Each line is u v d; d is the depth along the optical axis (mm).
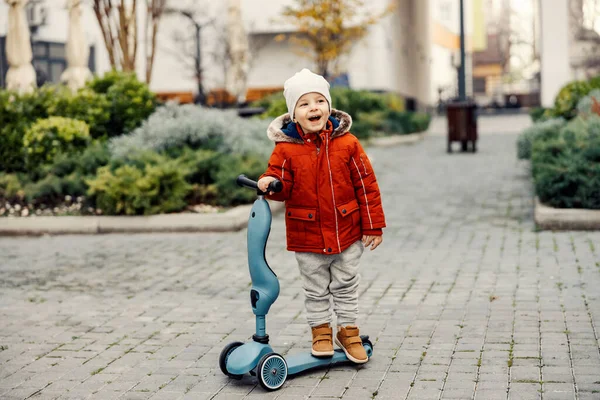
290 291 6867
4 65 22797
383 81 29266
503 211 10656
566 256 7785
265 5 29516
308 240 4637
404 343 5277
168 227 9844
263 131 12844
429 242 8836
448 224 9883
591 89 15180
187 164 10930
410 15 38000
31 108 12734
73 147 11953
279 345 5336
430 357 4965
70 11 15984
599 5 27766
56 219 10008
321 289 4766
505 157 17469
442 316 5906
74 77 15859
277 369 4488
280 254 8422
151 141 11820
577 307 6004
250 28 29344
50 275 7742
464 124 18984
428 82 45031
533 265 7496
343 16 23641
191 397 4430
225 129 12156
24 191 10883
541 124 14227
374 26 28859
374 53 29031
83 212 10477
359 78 29266
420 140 24422
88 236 9797
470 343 5215
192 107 12828
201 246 8977
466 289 6719
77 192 10875
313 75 4598
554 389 4328
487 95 76938
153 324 5969
